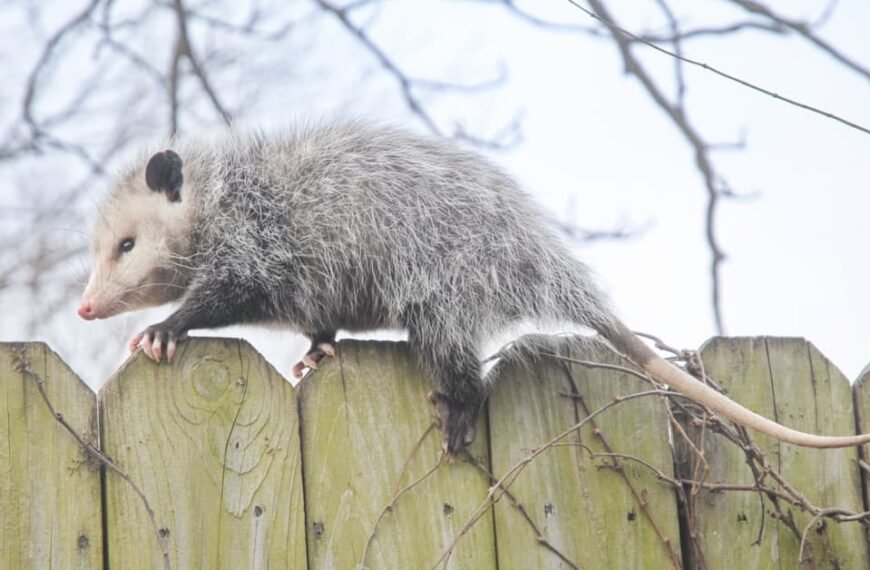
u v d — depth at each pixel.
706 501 5.35
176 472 4.80
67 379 4.72
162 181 6.68
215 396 4.89
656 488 5.34
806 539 5.38
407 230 6.04
